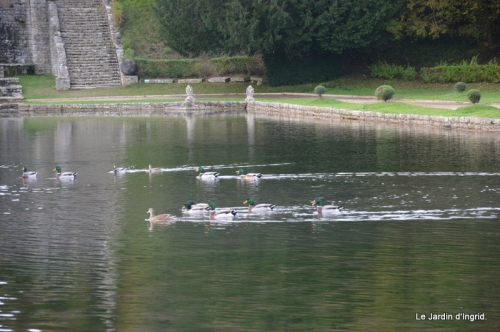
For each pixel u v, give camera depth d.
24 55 128.75
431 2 110.44
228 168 57.19
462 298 29.19
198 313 28.00
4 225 40.78
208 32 113.81
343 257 34.19
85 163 60.81
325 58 116.56
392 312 27.92
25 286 30.86
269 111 102.19
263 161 59.66
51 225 40.72
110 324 27.16
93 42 124.69
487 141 67.12
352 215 41.75
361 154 61.72
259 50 111.69
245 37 107.81
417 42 117.62
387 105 89.31
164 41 121.75
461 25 114.38
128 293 30.06
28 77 124.38
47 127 86.75
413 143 67.00
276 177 53.22
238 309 28.38
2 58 127.50
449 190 47.38
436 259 33.69
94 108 105.94
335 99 100.62
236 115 99.12
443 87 107.25
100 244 36.88
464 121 76.56
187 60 120.81
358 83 113.69
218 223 40.75
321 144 68.00
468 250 34.91
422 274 31.75
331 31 110.00
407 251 34.91
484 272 31.89
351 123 85.19
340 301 29.02
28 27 128.50
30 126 88.06
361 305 28.67
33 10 127.06
